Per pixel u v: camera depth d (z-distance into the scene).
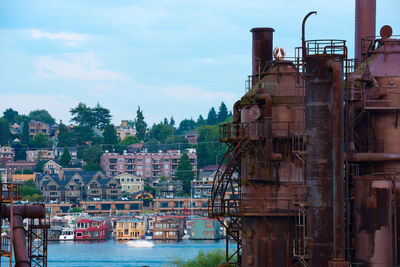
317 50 98.19
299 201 101.19
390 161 103.19
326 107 94.88
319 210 94.56
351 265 99.44
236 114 112.38
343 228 93.62
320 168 94.69
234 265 117.69
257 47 123.44
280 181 105.62
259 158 106.56
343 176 94.62
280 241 105.38
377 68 105.56
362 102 103.25
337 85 93.94
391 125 103.25
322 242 94.31
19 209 118.38
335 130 93.94
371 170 104.38
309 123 95.88
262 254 106.06
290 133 105.38
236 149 111.19
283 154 105.81
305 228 101.06
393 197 99.50
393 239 98.75
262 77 114.31
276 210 105.50
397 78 104.12
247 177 107.44
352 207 100.88
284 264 105.12
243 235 109.75
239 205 110.44
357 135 104.56
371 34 124.56
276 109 106.19
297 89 106.31
